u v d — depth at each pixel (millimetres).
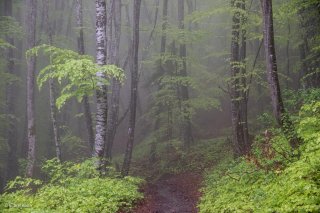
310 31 17125
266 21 10227
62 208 9023
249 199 9195
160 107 26547
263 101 27000
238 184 11070
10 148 25609
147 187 17375
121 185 11867
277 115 10117
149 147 27797
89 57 13344
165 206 12938
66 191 10219
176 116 24594
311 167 6812
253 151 14383
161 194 15781
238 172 12266
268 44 10195
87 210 9039
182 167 21312
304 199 6293
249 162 11258
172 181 19328
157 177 21172
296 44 20391
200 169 19703
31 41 21203
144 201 12414
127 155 17688
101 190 10758
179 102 23625
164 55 23203
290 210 6266
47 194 10242
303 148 8742
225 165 16422
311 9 15297
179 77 22500
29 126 20250
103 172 13141
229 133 26453
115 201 10328
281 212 6457
